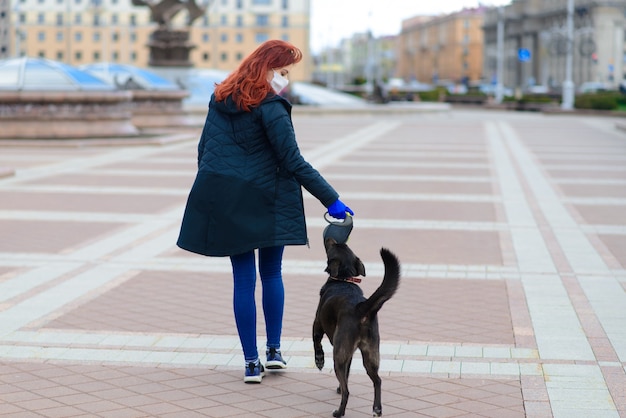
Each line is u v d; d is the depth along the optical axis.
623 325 7.30
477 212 13.89
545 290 8.60
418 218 13.25
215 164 5.82
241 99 5.73
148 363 6.35
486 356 6.45
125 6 129.00
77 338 6.95
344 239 5.61
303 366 6.29
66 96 28.14
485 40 158.88
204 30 131.00
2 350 6.64
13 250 10.61
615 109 56.62
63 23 128.88
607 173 19.83
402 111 51.12
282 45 5.84
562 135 34.28
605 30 113.56
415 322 7.40
